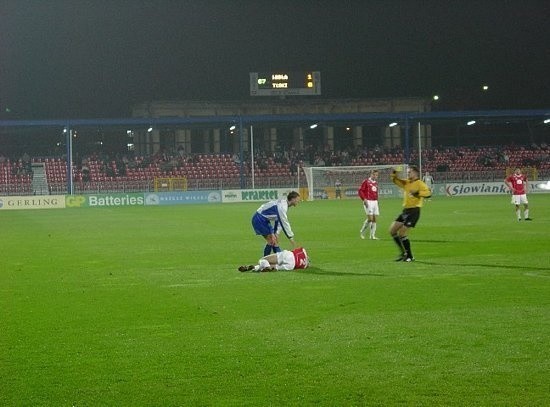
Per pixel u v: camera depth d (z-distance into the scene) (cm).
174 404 891
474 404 872
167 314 1430
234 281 1864
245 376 996
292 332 1247
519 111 8406
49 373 1028
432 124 9738
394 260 2261
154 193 7756
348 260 2281
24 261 2453
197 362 1068
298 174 7981
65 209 7044
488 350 1098
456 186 8112
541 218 4181
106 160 9356
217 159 9356
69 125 7888
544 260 2188
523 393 906
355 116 8338
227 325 1316
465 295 1577
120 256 2542
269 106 10181
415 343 1150
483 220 4069
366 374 995
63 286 1845
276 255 2047
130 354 1120
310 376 991
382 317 1355
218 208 6400
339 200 7575
